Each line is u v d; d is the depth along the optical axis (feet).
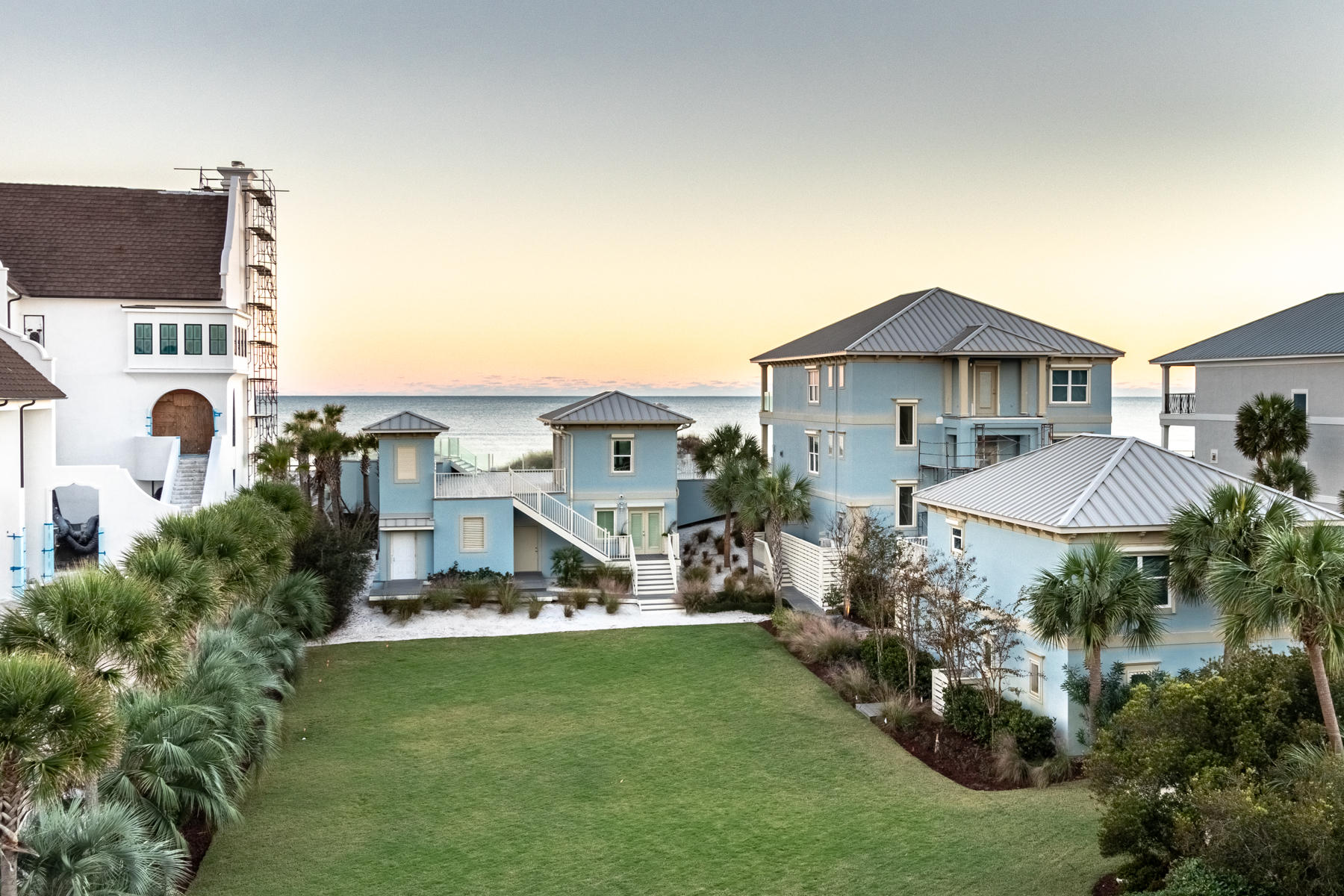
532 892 52.65
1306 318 144.77
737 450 162.61
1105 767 49.32
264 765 62.85
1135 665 71.36
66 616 43.68
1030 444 130.21
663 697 87.35
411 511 127.95
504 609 116.47
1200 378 155.74
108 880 41.60
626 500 136.46
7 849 37.52
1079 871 52.31
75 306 117.50
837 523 125.39
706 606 117.39
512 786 67.51
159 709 51.44
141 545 61.41
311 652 101.04
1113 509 72.43
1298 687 52.01
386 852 57.31
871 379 128.36
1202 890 38.68
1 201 124.06
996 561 82.58
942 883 52.44
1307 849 37.01
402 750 74.28
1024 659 76.89
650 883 53.67
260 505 83.10
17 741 35.14
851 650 96.78
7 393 74.08
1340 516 72.90
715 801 64.95
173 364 118.93
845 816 62.13
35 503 85.40
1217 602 57.62
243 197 136.77
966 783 68.33
